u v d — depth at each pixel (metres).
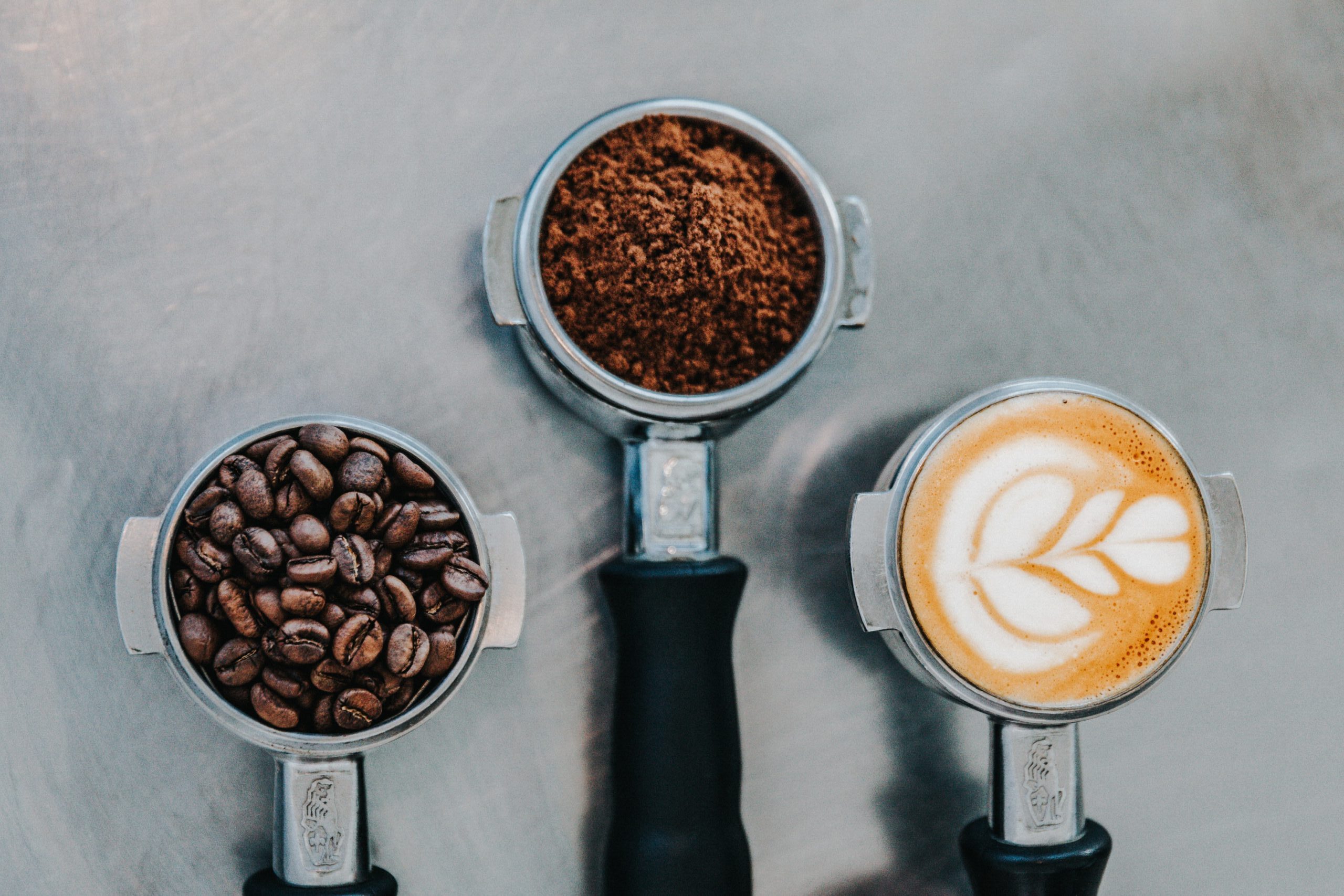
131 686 0.69
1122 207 0.78
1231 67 0.79
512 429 0.72
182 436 0.69
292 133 0.71
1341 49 0.80
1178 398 0.78
